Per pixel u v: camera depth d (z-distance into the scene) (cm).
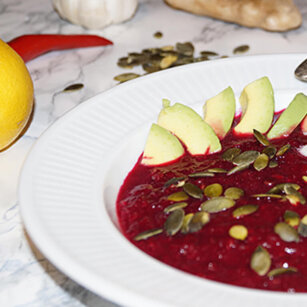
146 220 36
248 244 34
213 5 59
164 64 54
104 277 31
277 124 43
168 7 63
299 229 35
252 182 38
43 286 36
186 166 40
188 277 31
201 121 42
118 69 54
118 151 40
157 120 43
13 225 39
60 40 55
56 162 39
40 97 51
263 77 44
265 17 58
